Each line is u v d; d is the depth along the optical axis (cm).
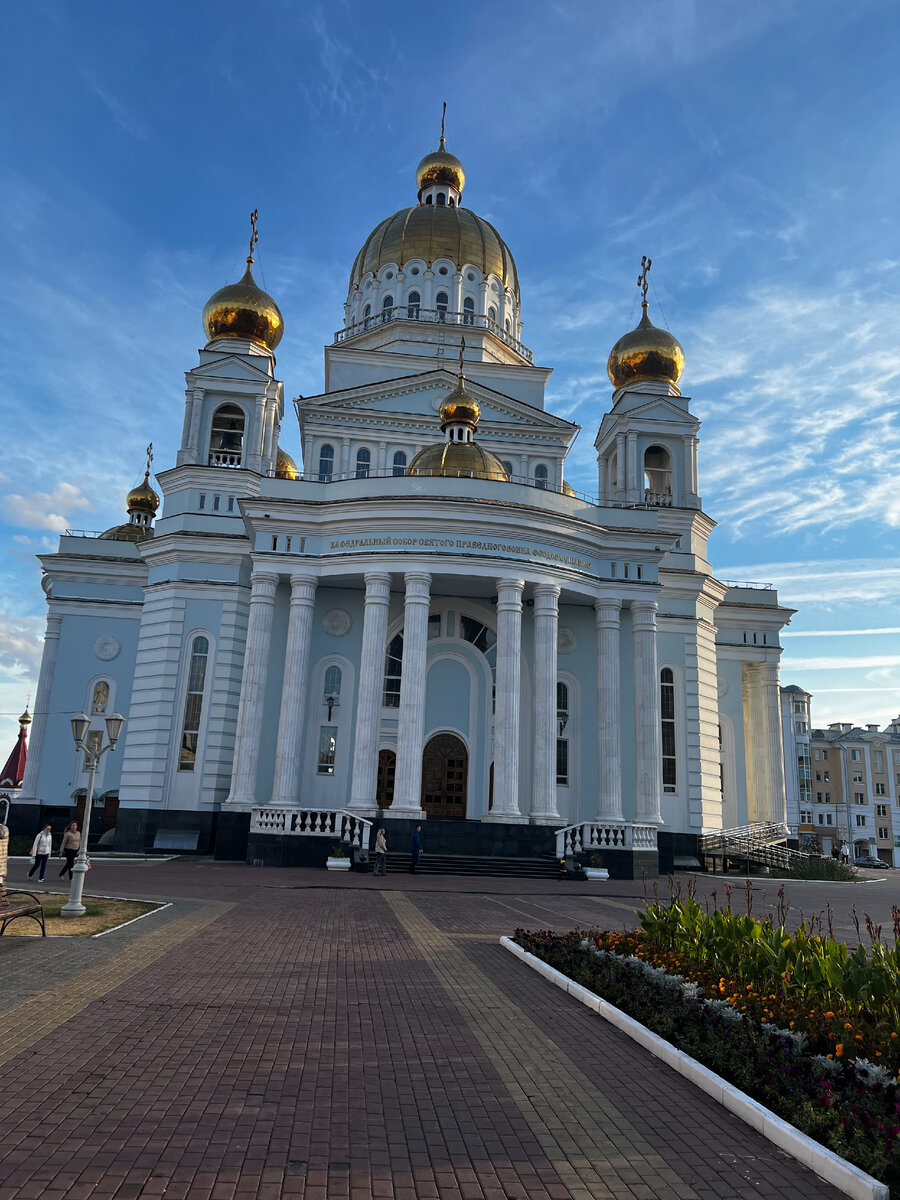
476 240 5259
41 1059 889
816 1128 749
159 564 4144
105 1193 616
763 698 4941
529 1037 1041
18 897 2038
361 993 1220
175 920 1772
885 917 2422
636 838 3394
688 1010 1034
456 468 3756
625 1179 682
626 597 3791
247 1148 701
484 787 3862
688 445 4703
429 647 3950
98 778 4597
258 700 3478
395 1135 742
